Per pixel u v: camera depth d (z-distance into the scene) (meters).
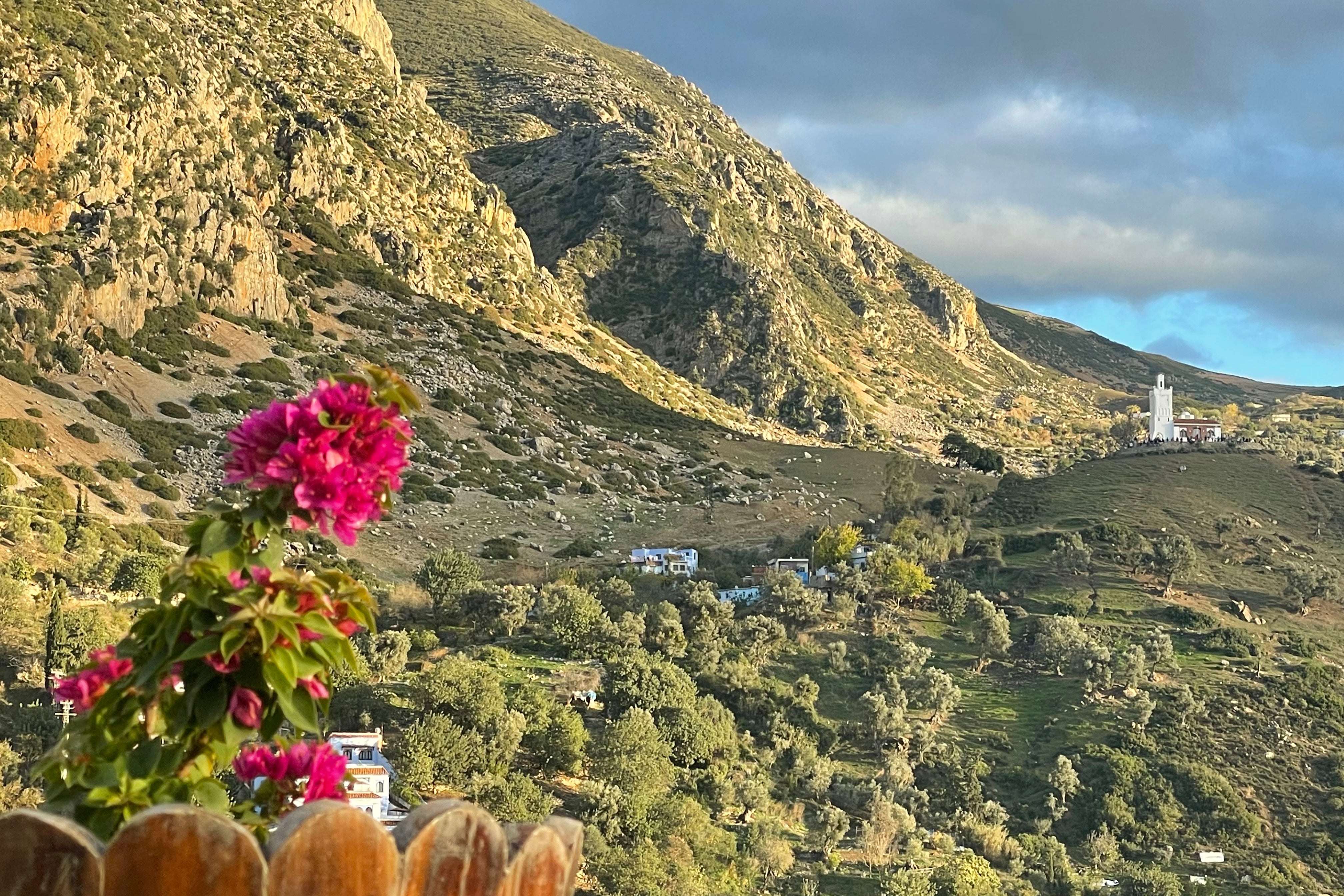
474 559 121.06
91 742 6.50
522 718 75.81
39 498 91.38
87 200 137.25
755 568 127.88
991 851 82.88
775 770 90.00
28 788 48.84
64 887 4.98
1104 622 117.44
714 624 104.00
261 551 6.50
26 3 145.38
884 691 100.44
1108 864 85.12
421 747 69.12
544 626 100.12
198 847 5.06
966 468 198.88
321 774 6.62
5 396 110.25
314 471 6.23
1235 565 132.88
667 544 137.25
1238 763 95.81
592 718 86.00
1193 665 109.75
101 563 79.06
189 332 139.75
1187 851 87.25
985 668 108.75
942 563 131.50
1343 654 115.12
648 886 65.69
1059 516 145.88
